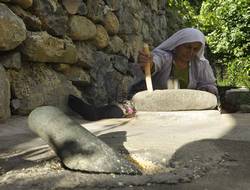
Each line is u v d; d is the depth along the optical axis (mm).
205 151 1915
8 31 3057
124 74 5348
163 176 1558
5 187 1471
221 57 8836
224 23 8547
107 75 4785
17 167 1744
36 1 3512
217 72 8828
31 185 1482
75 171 1630
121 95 5121
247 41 8367
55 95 3646
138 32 6090
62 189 1442
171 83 3477
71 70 4062
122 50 5367
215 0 9117
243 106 3896
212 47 8789
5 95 2988
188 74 3512
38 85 3455
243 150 1959
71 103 3664
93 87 4422
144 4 6523
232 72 8344
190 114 2898
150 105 3006
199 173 1615
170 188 1450
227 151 1932
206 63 3543
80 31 4188
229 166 1716
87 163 1614
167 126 2666
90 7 4469
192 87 3549
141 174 1598
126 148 1995
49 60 3625
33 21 3434
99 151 1651
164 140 2166
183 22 8719
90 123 3010
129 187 1456
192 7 9719
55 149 1747
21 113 3232
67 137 1741
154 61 3354
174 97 2965
